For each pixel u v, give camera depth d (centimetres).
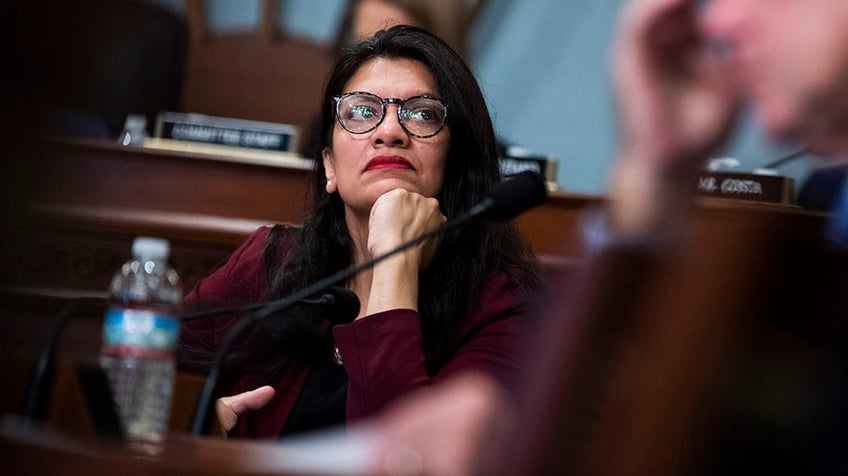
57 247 801
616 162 190
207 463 292
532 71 1200
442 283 607
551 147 1195
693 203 188
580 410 201
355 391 531
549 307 208
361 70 646
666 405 197
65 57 846
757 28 171
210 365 607
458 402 235
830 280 202
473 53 1159
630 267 192
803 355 204
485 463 222
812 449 206
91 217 805
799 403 206
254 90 1319
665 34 177
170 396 409
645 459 199
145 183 837
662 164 184
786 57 169
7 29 770
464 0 1059
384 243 579
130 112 1112
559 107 1185
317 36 1330
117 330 405
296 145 876
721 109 177
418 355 537
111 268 814
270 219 838
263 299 656
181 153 838
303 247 656
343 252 652
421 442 233
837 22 165
